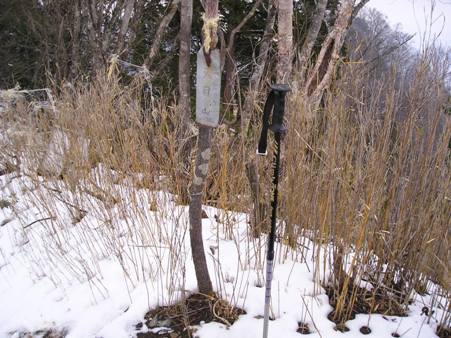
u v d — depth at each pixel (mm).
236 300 1999
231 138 2820
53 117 3377
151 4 6500
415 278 2064
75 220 2943
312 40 3213
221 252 2426
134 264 2232
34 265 2629
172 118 2920
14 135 3307
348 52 2564
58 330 2029
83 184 2943
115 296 2150
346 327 1887
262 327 1844
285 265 2314
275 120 1540
